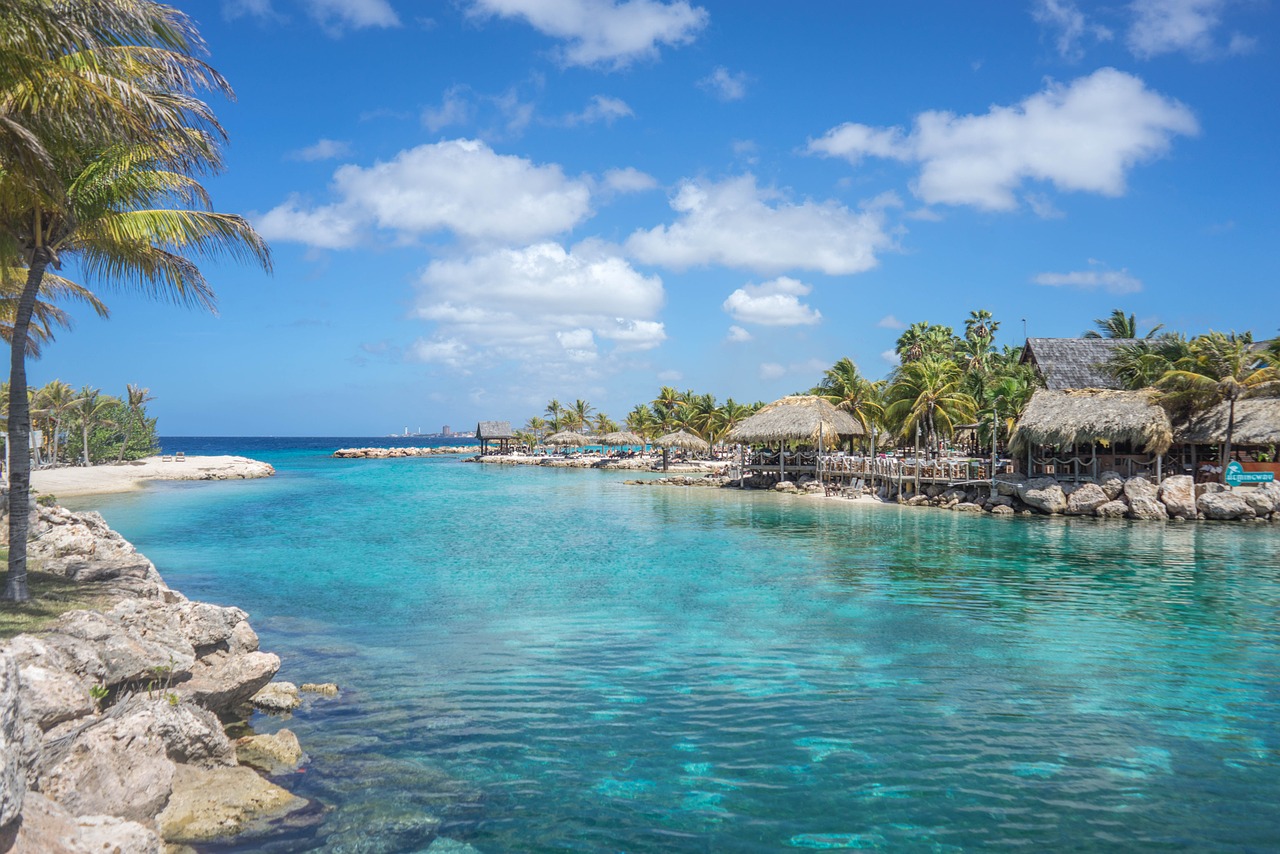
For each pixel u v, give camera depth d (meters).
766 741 9.69
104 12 9.81
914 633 15.14
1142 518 35.69
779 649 13.98
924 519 36.47
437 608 17.39
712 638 14.76
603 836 7.29
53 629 9.43
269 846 6.89
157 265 14.33
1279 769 8.93
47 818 5.50
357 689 11.57
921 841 7.26
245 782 7.90
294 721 10.19
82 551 16.56
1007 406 44.75
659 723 10.29
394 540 29.42
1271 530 31.84
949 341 76.69
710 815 7.75
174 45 11.73
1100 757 9.23
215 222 13.52
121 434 83.44
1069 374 50.75
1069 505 37.47
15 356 12.05
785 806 7.95
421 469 94.00
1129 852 7.07
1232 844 7.24
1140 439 36.25
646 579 21.12
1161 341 43.69
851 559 24.55
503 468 96.00
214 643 11.27
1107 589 19.56
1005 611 17.06
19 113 10.86
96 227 12.69
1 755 4.95
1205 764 9.05
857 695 11.44
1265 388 37.44
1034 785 8.47
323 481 69.38
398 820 7.50
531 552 26.19
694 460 93.62
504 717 10.47
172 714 8.06
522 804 7.93
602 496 51.94
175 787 7.55
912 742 9.67
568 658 13.36
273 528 33.22
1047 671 12.66
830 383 57.97
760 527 33.56
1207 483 36.41
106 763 6.77
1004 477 40.72
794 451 61.66
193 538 29.80
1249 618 16.41
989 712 10.76
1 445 53.22
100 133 10.93
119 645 9.15
